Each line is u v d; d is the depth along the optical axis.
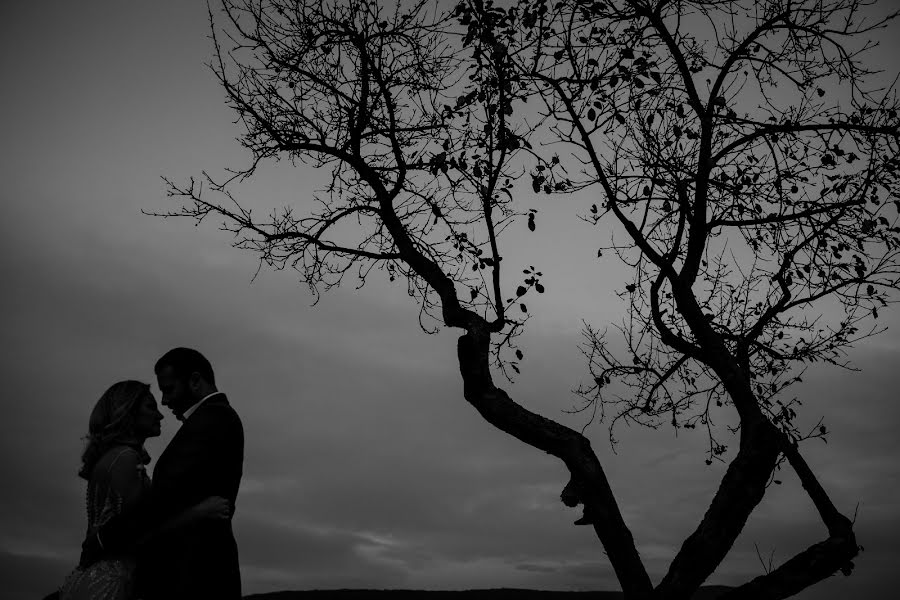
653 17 6.32
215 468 3.80
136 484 3.88
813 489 5.70
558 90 6.21
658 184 6.32
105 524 3.66
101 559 3.74
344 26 7.21
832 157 6.47
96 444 3.95
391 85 7.51
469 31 6.48
